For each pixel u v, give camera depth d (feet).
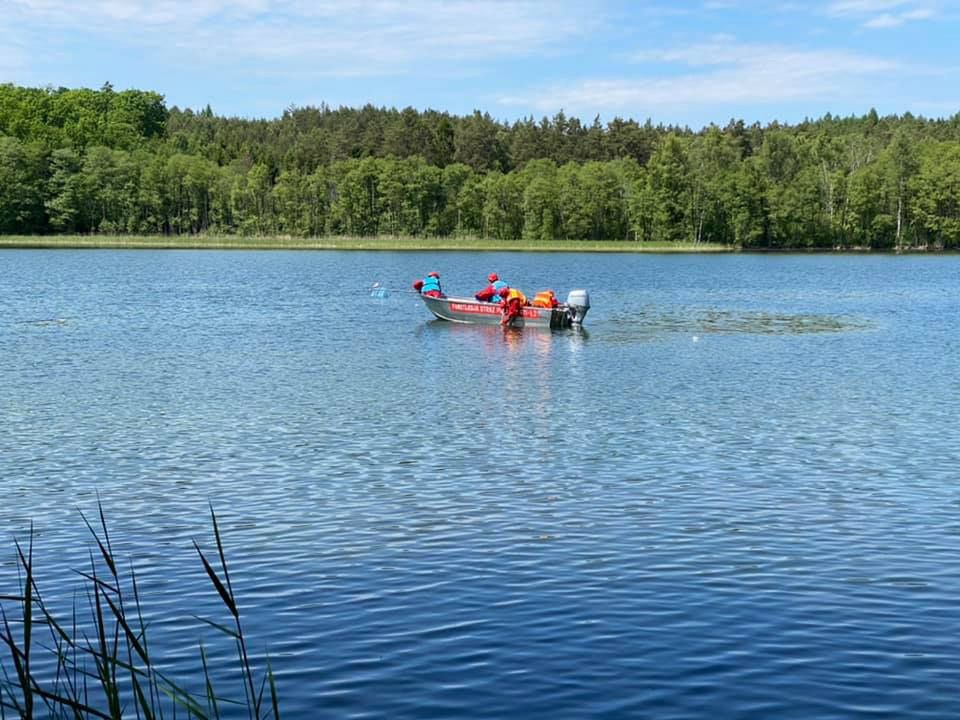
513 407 88.69
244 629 39.58
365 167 516.32
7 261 352.90
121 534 51.72
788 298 226.58
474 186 511.40
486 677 35.35
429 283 166.91
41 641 38.50
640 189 496.23
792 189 487.20
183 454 69.36
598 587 44.09
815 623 40.11
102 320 165.17
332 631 39.34
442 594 43.27
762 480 62.85
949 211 491.31
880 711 32.89
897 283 279.28
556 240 503.20
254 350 129.29
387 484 61.46
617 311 193.26
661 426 80.07
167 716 32.63
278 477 63.21
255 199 521.65
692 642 38.32
